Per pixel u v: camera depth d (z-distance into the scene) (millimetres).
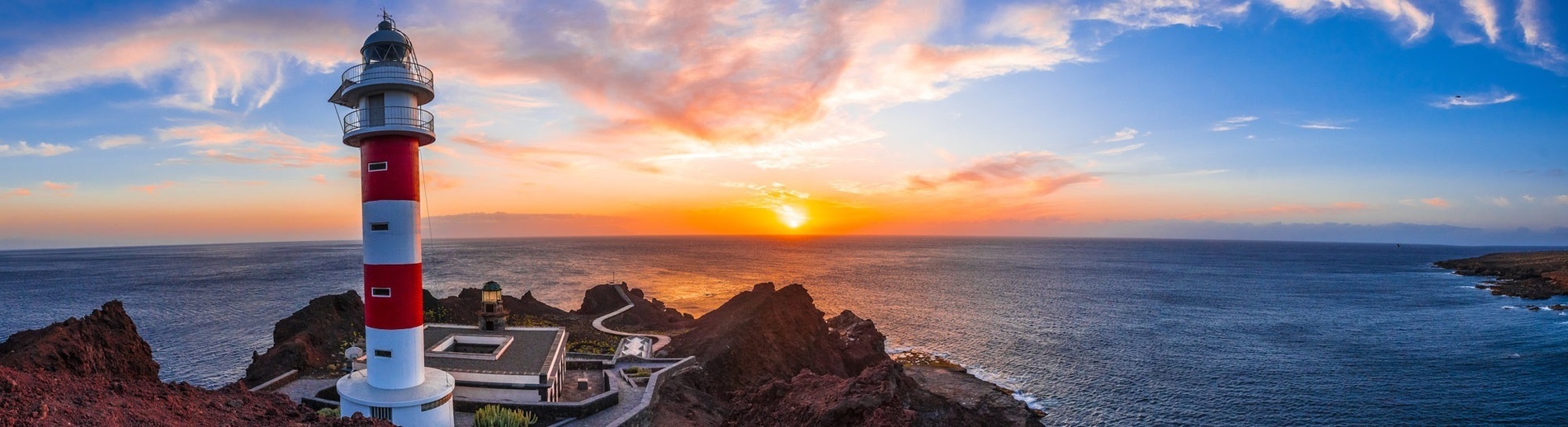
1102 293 146375
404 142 31797
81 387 17344
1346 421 56688
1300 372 72250
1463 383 67438
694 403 47469
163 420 16578
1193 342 87938
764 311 70938
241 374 68125
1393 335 94000
